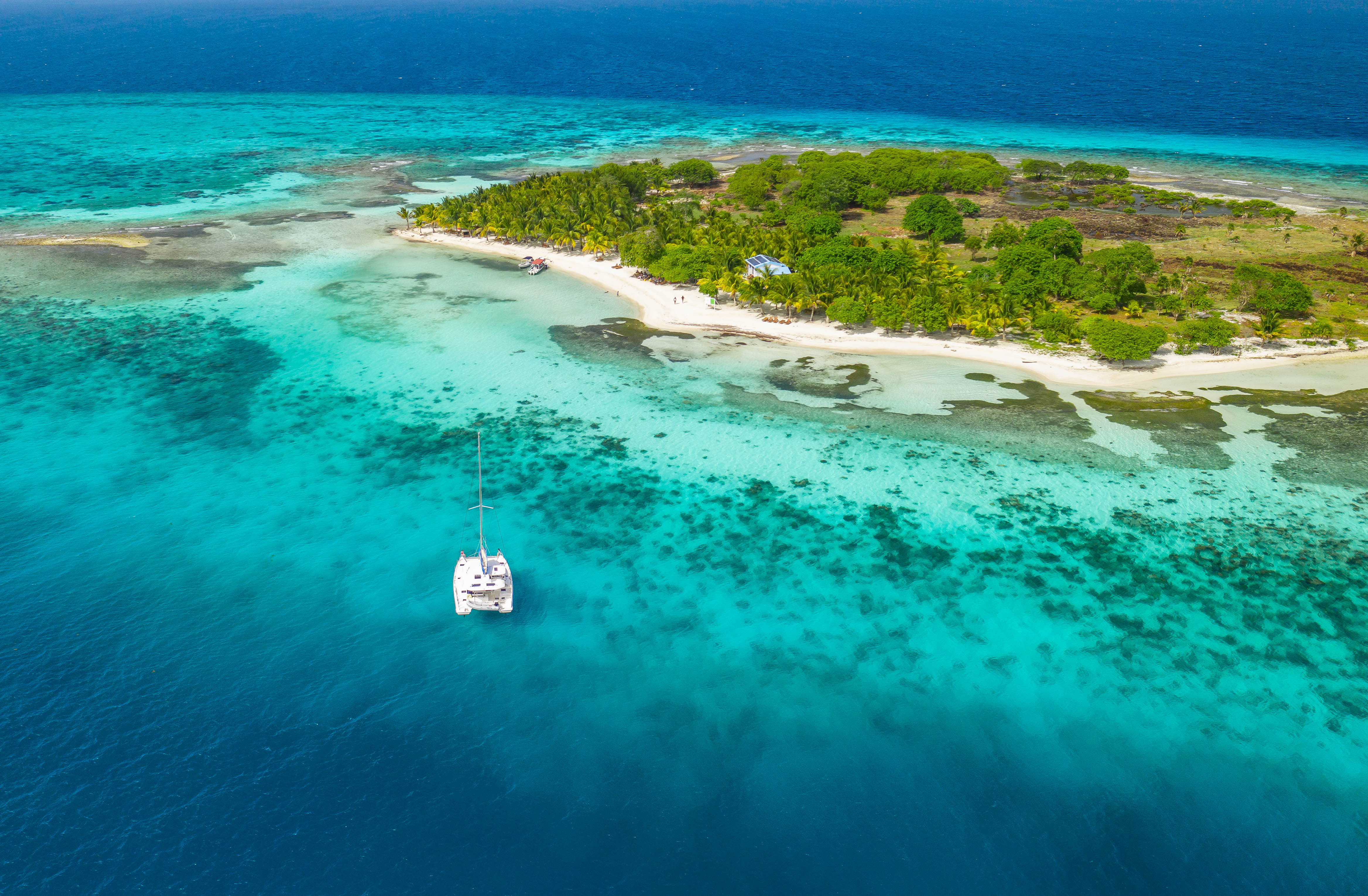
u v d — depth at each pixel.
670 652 56.50
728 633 58.25
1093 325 96.50
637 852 43.44
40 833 42.88
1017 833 44.41
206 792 45.53
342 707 51.22
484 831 44.19
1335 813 45.34
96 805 44.47
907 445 80.88
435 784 46.62
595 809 45.62
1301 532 67.69
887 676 54.62
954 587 62.59
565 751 48.94
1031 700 52.78
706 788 46.88
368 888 41.12
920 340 104.44
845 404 88.94
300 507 71.25
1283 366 95.81
